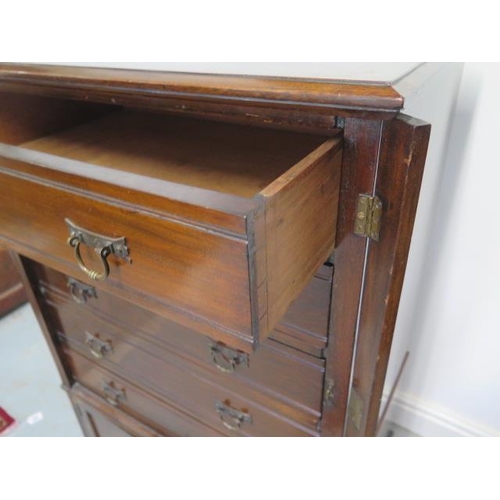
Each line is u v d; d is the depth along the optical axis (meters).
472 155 0.76
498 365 0.96
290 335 0.60
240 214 0.30
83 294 0.83
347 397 0.61
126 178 0.37
